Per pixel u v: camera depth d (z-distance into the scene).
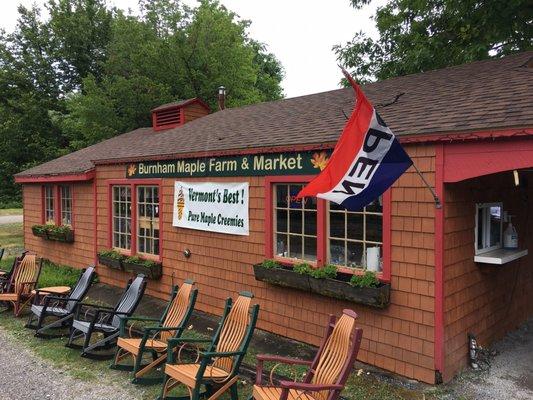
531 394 4.73
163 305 8.68
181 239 8.63
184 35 23.72
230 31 24.55
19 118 25.25
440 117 5.25
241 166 7.31
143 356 6.13
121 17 25.22
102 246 10.81
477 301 5.67
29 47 28.36
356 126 4.39
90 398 4.93
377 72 16.06
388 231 5.40
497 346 6.08
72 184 11.89
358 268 5.82
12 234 21.27
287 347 6.34
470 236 5.48
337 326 4.25
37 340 6.87
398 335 5.33
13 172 24.75
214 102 23.56
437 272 4.97
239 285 7.46
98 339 6.89
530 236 7.09
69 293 8.25
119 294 9.66
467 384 5.00
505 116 4.59
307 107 9.04
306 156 6.29
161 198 9.05
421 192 5.11
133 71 23.16
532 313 7.29
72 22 27.97
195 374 4.50
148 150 9.82
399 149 4.45
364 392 4.89
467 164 4.75
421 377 5.11
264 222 6.97
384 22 15.27
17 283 8.48
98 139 22.06
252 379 5.37
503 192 6.20
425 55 12.96
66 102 25.78
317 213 6.23
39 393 5.05
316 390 3.64
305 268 6.09
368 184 4.44
